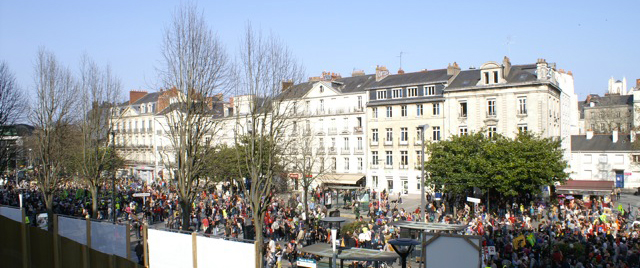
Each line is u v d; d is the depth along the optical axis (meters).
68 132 50.28
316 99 74.00
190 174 27.30
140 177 92.00
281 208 45.28
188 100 27.27
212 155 41.44
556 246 25.20
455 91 63.12
